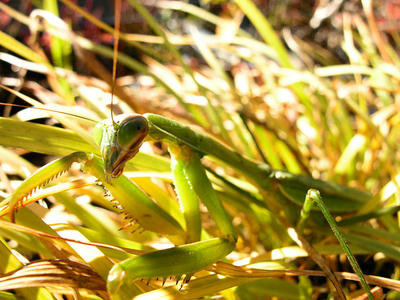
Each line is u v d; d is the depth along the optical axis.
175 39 0.10
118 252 0.05
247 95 0.10
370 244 0.06
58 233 0.05
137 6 0.08
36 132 0.05
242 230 0.07
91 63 0.07
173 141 0.05
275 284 0.05
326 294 0.06
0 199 0.05
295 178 0.06
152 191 0.06
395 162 0.08
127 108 0.08
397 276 0.06
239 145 0.09
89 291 0.05
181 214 0.06
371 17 0.10
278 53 0.09
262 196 0.06
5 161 0.05
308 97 0.10
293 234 0.06
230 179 0.07
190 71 0.08
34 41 0.08
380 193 0.07
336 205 0.06
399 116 0.09
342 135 0.09
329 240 0.07
